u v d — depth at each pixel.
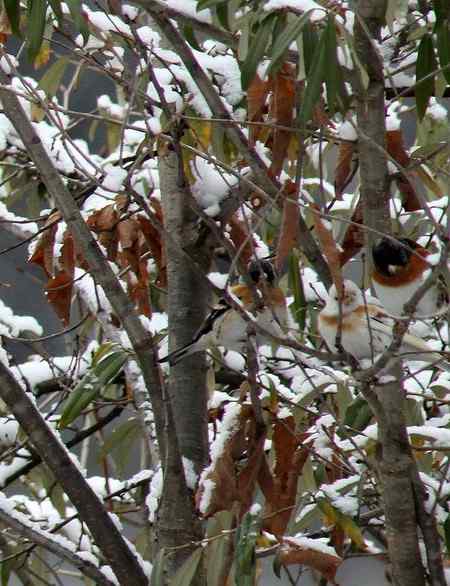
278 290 7.25
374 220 5.95
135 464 13.07
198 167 7.75
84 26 5.98
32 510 10.05
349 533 6.79
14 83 8.40
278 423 7.04
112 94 14.66
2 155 9.88
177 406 7.59
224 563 6.73
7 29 7.39
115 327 9.24
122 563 6.95
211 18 6.67
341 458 7.12
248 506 6.70
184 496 6.78
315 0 6.30
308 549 6.48
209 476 6.62
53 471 6.95
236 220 7.65
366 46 5.78
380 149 5.23
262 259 7.70
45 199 10.55
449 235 5.52
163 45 7.97
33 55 6.31
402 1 6.14
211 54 8.61
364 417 7.42
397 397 5.91
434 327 7.75
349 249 7.14
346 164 6.77
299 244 7.14
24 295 14.95
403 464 6.07
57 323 15.20
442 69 5.93
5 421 9.48
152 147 5.73
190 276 7.73
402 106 10.12
